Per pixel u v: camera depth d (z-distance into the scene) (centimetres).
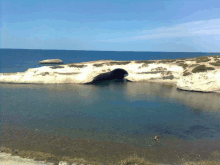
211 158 1377
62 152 1441
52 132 1794
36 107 2595
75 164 1256
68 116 2242
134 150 1484
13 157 1330
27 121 2064
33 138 1666
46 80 4606
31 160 1294
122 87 4134
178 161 1338
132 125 1977
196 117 2217
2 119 2114
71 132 1798
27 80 4566
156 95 3347
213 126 1952
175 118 2184
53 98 3112
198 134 1767
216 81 3488
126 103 2825
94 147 1524
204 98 3111
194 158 1376
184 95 3334
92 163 1269
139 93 3522
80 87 4134
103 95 3356
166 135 1748
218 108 2561
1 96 3212
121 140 1648
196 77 3666
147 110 2478
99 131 1825
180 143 1598
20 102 2844
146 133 1789
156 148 1516
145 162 1289
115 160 1343
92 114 2317
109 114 2320
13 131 1802
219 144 1580
